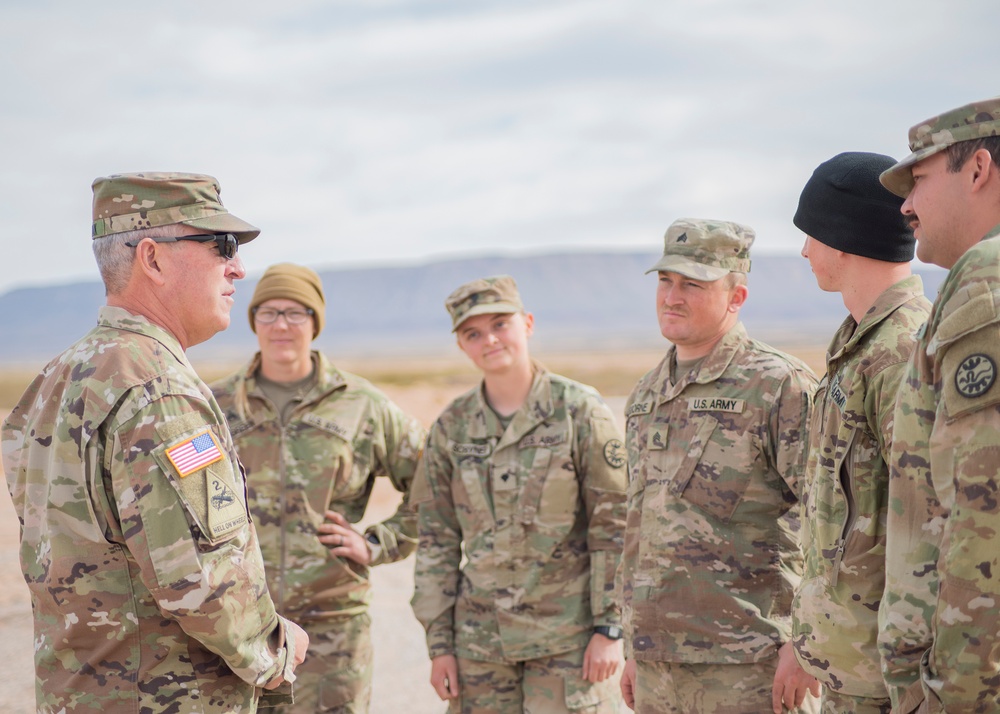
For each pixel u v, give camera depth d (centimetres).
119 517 219
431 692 501
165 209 242
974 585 166
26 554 231
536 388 373
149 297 243
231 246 254
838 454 232
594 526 361
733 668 301
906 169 203
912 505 186
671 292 322
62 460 220
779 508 308
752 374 312
